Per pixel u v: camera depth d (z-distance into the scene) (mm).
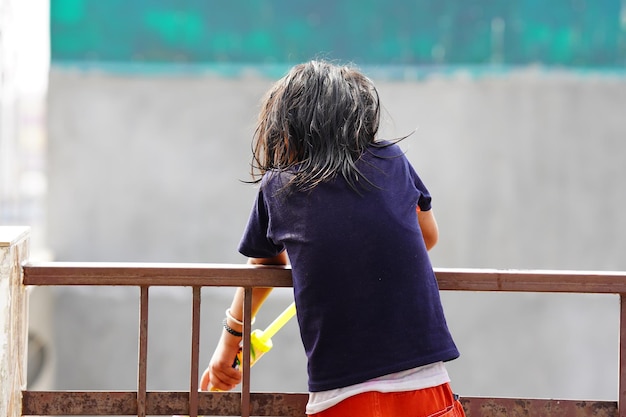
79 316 18328
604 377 18750
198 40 18844
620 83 18891
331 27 18688
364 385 4523
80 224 18984
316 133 4836
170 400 5461
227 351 5641
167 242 19078
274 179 4906
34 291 16531
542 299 18750
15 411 5336
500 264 19141
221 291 18422
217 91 18984
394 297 4586
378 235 4629
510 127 19031
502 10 18828
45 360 17703
